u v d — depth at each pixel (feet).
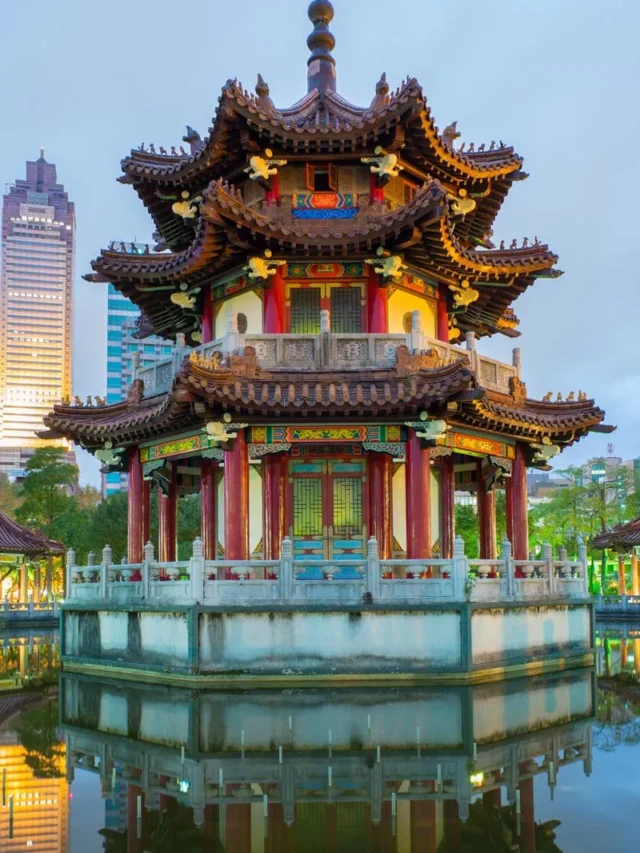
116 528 228.22
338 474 95.04
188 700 73.51
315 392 83.92
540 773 51.26
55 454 284.00
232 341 89.51
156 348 571.28
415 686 77.66
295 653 78.38
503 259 102.17
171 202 105.81
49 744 60.44
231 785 49.11
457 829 41.37
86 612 95.20
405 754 55.36
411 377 85.71
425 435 86.94
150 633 84.74
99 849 39.22
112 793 47.98
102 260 101.04
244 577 87.25
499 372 103.04
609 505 278.67
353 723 63.82
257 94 103.14
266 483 93.04
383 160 96.94
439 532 102.94
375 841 39.88
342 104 104.63
